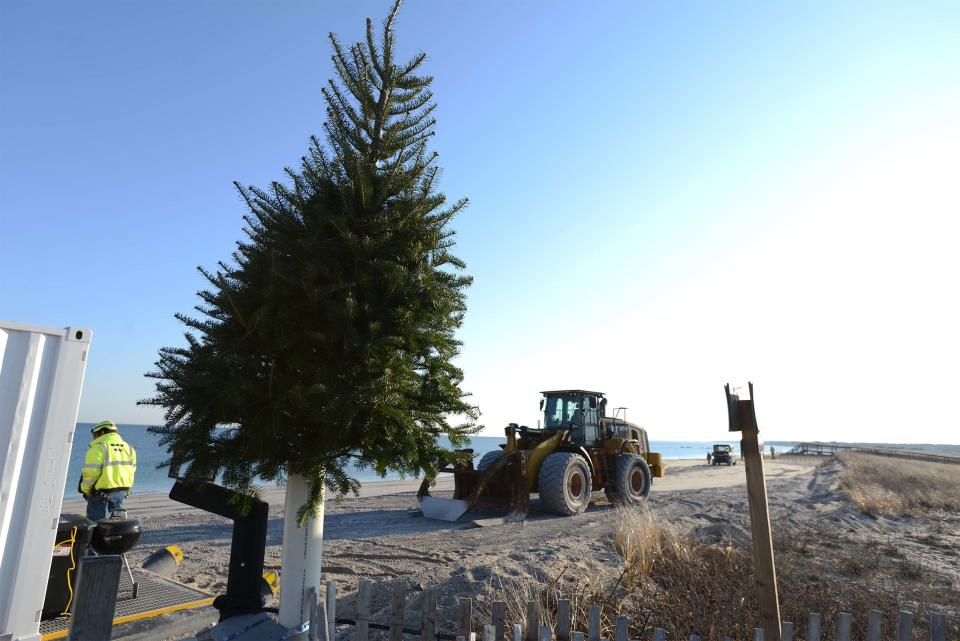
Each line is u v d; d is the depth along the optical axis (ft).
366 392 10.75
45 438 11.18
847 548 24.30
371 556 24.32
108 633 7.30
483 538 28.78
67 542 13.41
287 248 11.57
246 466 11.12
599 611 10.29
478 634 12.34
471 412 12.58
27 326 11.11
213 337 11.43
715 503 41.57
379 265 11.48
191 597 15.03
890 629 14.16
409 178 12.45
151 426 11.19
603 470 42.91
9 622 10.54
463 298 12.78
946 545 26.89
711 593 14.82
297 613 11.69
